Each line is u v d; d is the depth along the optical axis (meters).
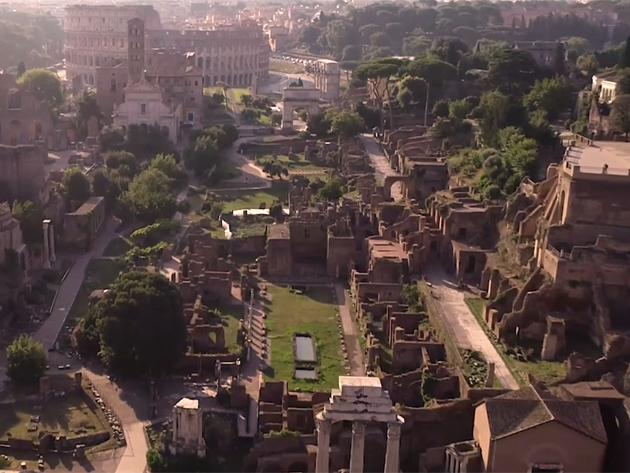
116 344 106.19
